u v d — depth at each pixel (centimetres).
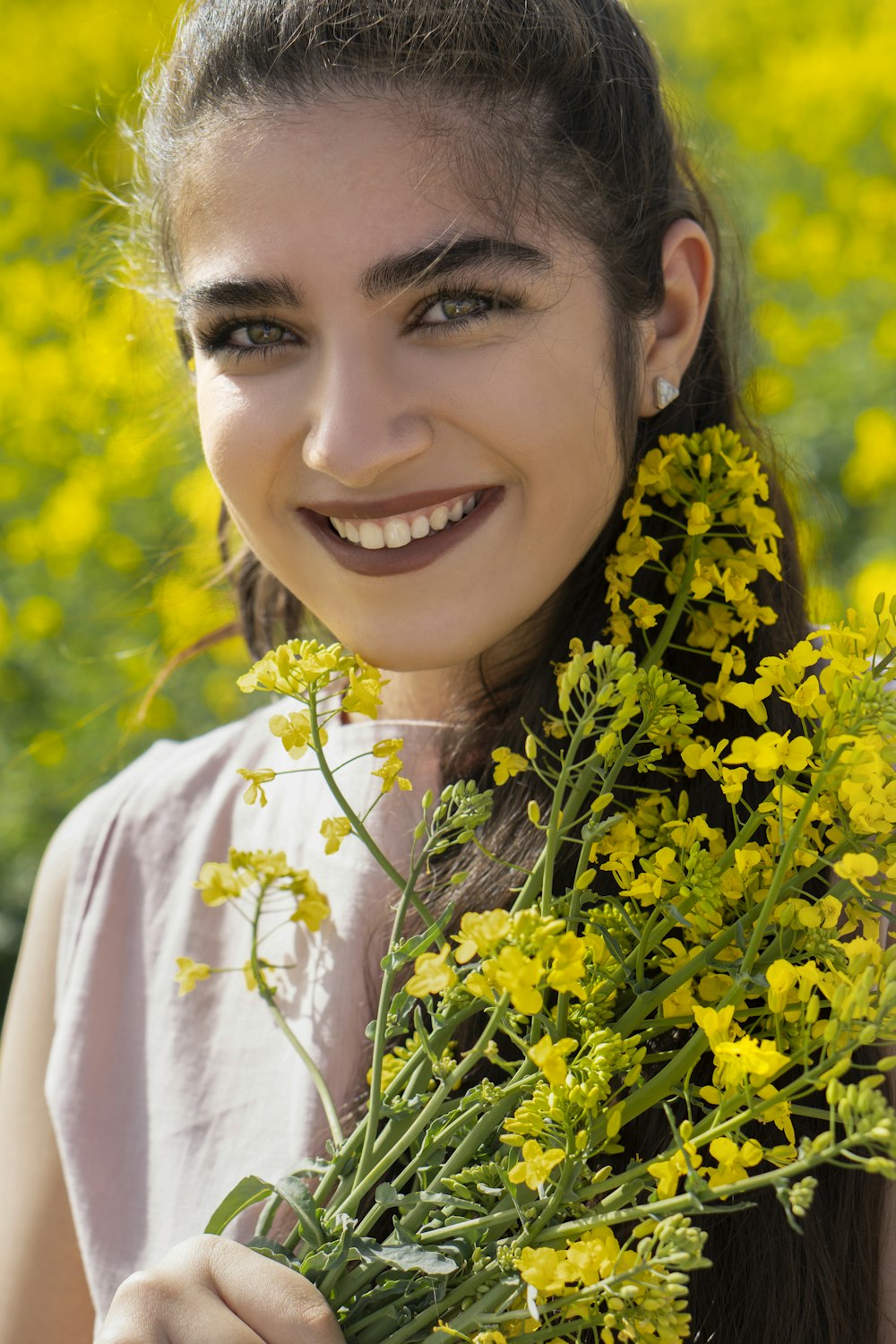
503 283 91
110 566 276
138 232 140
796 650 79
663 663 112
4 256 316
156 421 213
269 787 130
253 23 92
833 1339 97
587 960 82
